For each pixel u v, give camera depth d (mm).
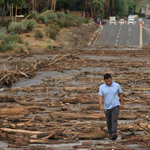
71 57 68125
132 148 13586
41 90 34656
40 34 108938
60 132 16469
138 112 23406
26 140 15133
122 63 58844
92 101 27031
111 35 146125
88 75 45688
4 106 25797
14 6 119625
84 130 17359
